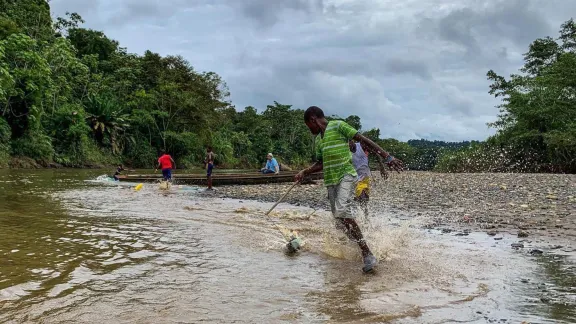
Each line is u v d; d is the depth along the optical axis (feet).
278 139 224.74
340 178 13.64
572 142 87.66
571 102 98.68
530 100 99.86
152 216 22.39
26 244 14.46
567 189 38.81
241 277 11.31
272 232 18.43
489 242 16.80
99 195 34.01
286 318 8.36
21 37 90.17
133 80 141.49
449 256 14.24
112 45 148.46
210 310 8.71
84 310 8.54
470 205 28.84
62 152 105.40
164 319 8.14
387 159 13.52
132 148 133.28
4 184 41.65
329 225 21.01
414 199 33.04
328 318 8.41
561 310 9.04
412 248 15.51
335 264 13.10
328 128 14.19
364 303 9.37
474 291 10.37
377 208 27.63
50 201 27.94
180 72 151.43
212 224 20.26
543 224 20.84
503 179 55.98
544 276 11.75
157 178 54.24
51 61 107.24
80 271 11.38
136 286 10.23
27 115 91.40
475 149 111.34
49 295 9.41
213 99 169.48
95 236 16.22
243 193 40.93
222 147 172.65
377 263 12.73
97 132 120.78
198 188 46.16
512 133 103.50
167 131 139.23
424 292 10.27
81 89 126.21
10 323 7.80
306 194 40.22
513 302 9.55
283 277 11.44
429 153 180.24
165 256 13.41
